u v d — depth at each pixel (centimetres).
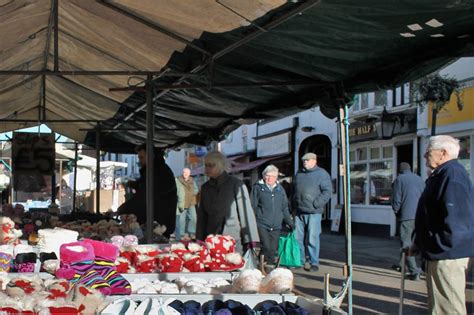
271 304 372
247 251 580
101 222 772
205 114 952
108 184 2267
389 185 1786
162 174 802
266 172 933
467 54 460
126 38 643
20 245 545
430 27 427
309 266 1056
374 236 1812
